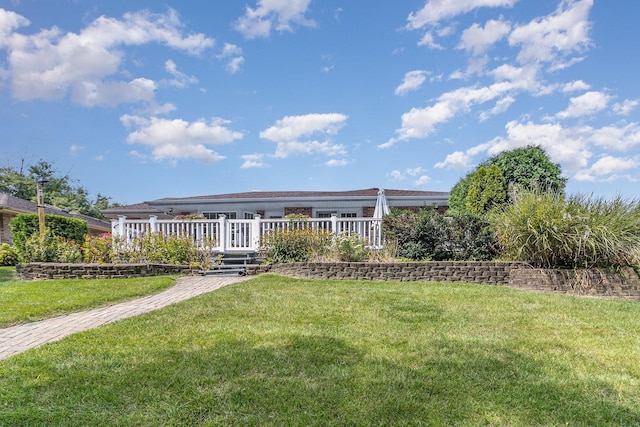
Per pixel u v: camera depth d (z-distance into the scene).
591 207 7.57
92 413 2.38
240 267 9.38
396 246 9.17
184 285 7.54
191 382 2.80
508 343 3.77
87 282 7.63
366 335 3.99
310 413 2.40
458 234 8.77
